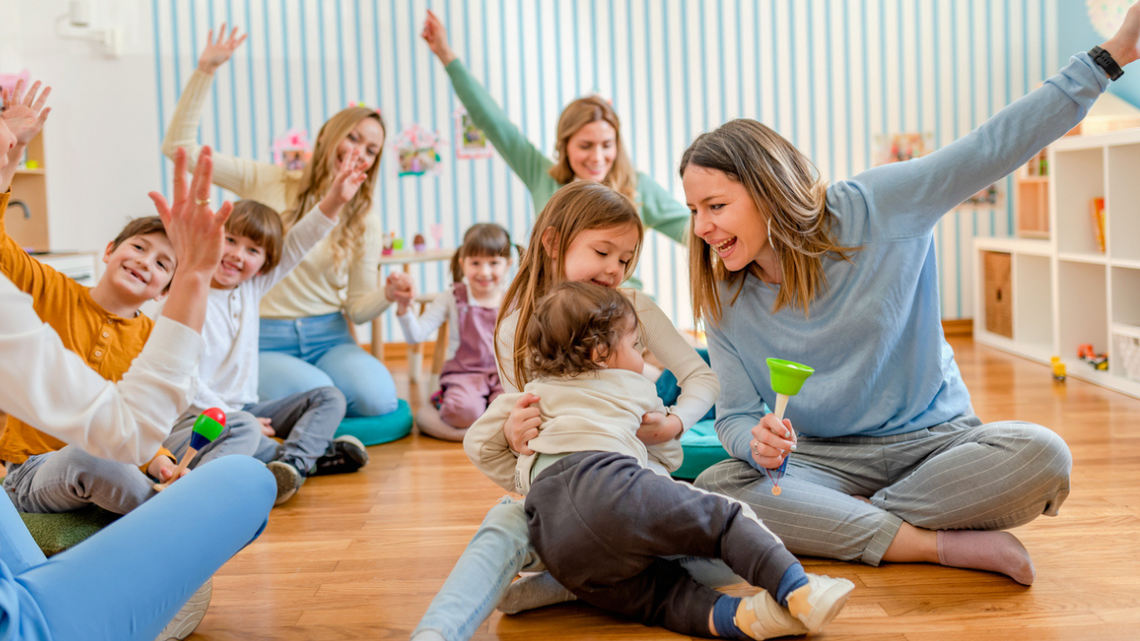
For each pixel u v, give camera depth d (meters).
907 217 1.48
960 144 1.49
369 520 1.87
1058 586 1.39
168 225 1.05
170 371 1.03
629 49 4.57
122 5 4.27
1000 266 4.17
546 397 1.35
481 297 2.98
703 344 4.05
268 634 1.30
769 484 1.55
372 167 2.94
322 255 2.95
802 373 1.32
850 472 1.61
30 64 4.23
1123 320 3.15
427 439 2.74
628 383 1.36
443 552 1.65
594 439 1.29
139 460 1.02
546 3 4.54
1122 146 3.08
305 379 2.62
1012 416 2.72
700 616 1.24
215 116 4.40
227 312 2.32
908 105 4.59
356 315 2.99
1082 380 3.29
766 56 4.58
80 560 0.88
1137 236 3.11
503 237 2.97
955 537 1.46
